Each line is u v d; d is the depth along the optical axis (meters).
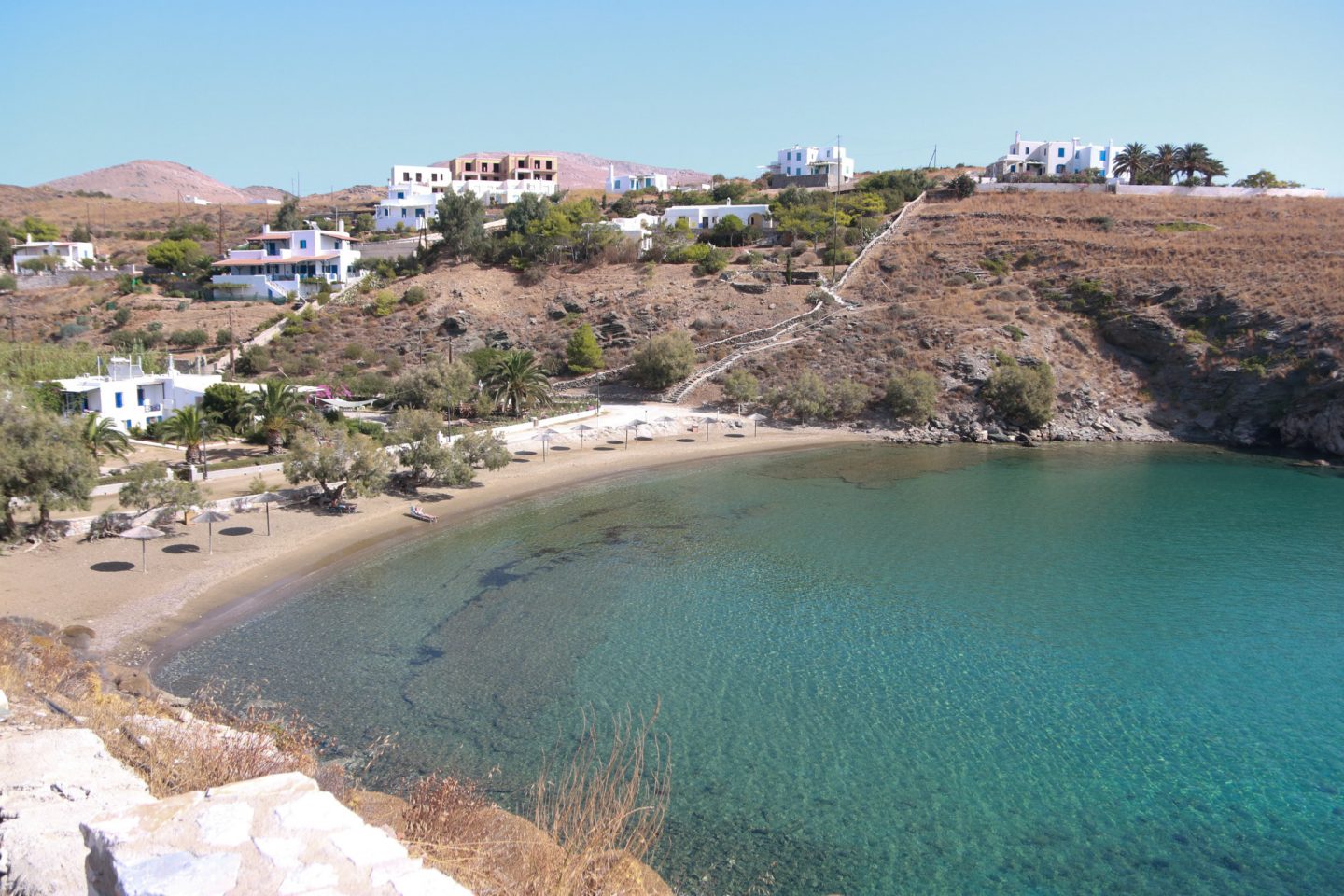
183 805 8.74
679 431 80.00
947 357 88.44
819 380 84.75
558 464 66.00
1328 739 27.03
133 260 142.00
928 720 27.83
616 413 83.62
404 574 40.78
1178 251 99.50
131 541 41.19
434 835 13.06
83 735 12.91
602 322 104.88
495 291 114.12
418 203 157.38
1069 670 31.80
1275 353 80.81
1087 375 88.69
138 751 15.91
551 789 22.67
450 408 78.31
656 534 49.19
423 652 31.89
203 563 39.47
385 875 7.92
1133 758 25.73
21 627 27.94
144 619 33.00
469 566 42.38
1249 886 20.28
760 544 47.59
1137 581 41.94
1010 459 73.44
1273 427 79.94
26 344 90.00
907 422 83.38
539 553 44.78
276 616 34.88
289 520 47.12
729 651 32.97
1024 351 89.00
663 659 32.06
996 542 48.47
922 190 142.75
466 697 28.30
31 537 39.31
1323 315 80.25
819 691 29.73
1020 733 27.11
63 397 60.53
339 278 122.38
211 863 7.76
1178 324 88.62
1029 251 106.81
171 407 67.25
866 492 60.75
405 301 111.38
